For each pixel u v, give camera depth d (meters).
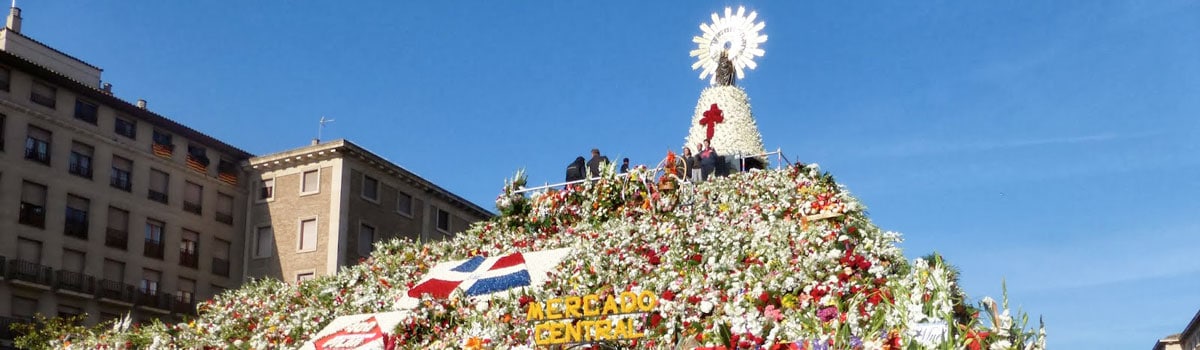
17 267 48.66
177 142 58.03
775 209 25.33
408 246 30.08
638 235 25.38
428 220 64.69
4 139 48.88
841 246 21.56
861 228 22.56
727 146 34.31
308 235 58.34
